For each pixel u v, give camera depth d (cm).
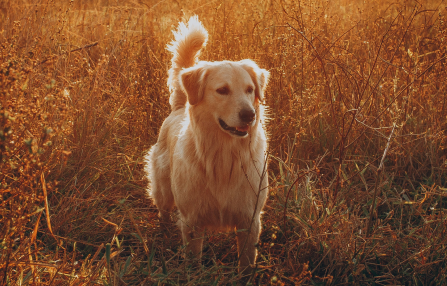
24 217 219
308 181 381
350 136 461
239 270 304
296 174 393
